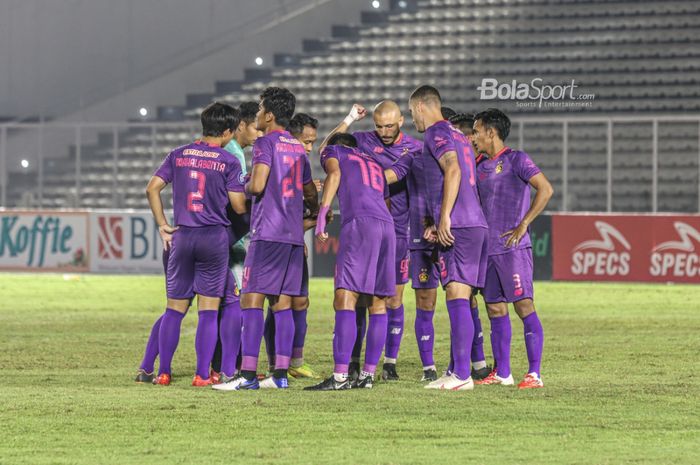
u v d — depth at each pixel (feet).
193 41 355.77
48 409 79.71
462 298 90.22
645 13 335.47
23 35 343.05
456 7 363.76
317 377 100.83
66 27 344.28
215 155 93.66
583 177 284.41
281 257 90.58
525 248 92.63
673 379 98.43
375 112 94.94
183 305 95.76
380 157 104.32
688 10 332.19
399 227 100.63
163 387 93.04
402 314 100.42
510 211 92.27
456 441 68.54
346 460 63.00
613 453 64.95
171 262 94.63
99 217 252.01
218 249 93.56
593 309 176.86
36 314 170.30
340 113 331.57
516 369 106.93
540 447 66.74
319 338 135.23
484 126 93.04
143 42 350.02
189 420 75.46
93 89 343.67
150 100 345.92
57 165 322.55
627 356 117.60
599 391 89.56
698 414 78.43
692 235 224.94
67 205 311.27
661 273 226.99
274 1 368.07
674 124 290.35
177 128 327.67
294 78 353.51
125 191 310.65
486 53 339.16
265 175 89.81
